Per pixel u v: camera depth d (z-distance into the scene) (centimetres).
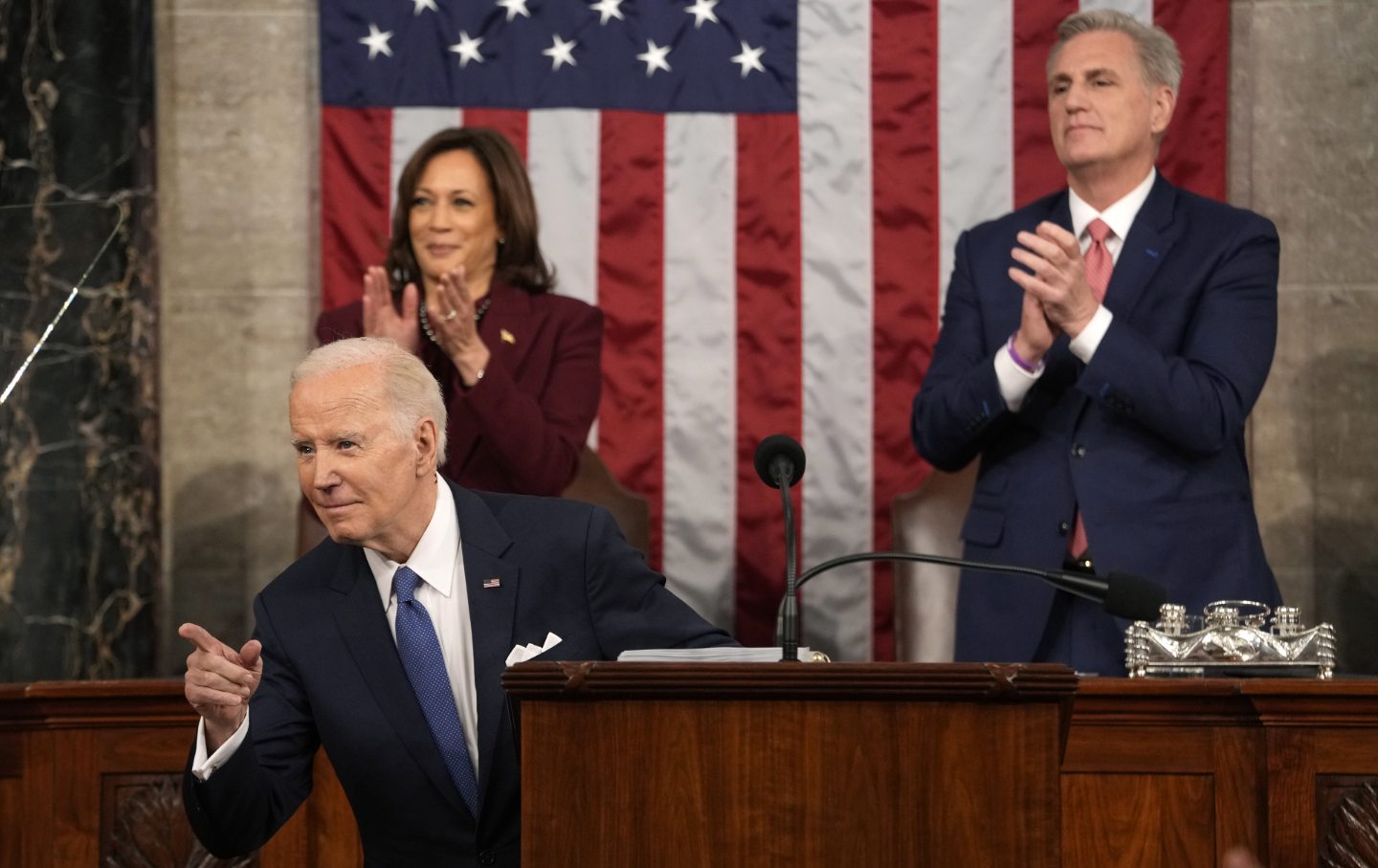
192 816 962
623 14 2211
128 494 2092
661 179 2202
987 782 782
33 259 1920
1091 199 1551
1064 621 1442
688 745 793
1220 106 2161
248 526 2211
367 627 1047
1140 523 1430
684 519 2180
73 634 2020
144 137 2120
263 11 2245
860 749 787
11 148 2030
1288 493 2184
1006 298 1555
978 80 2200
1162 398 1394
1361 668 2123
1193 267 1494
